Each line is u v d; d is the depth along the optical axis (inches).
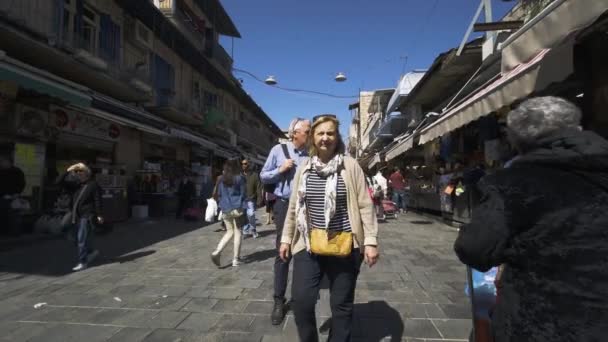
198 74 891.4
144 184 585.9
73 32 466.0
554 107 57.2
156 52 682.8
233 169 229.6
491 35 327.3
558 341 48.9
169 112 671.1
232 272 214.4
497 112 281.3
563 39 134.1
